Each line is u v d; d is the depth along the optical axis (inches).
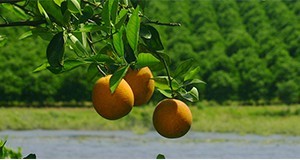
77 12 121.4
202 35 2534.5
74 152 1158.3
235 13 2664.9
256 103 2389.3
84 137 1472.7
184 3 2578.7
